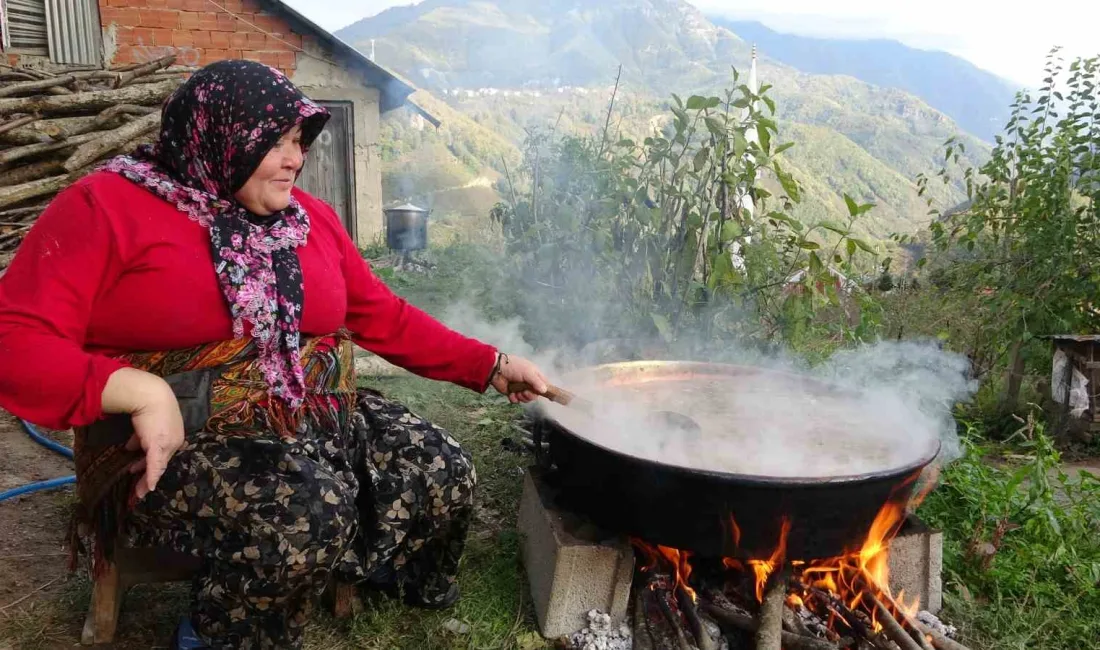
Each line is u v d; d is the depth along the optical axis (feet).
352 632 7.06
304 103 5.78
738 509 6.02
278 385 5.90
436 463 6.70
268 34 33.91
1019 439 12.88
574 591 7.09
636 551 7.39
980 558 8.19
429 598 7.36
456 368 7.25
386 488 6.52
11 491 9.33
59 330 5.19
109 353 5.69
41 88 21.77
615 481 6.44
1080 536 8.66
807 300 12.57
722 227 12.39
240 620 5.81
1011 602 7.77
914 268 20.06
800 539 6.14
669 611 6.94
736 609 7.11
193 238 5.60
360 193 36.42
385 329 7.18
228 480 5.54
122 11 31.94
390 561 7.24
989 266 15.56
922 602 7.56
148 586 7.61
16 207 18.93
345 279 6.87
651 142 13.38
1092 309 14.39
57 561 8.07
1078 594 7.66
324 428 6.31
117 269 5.41
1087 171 14.82
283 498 5.56
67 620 7.11
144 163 5.73
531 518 8.07
